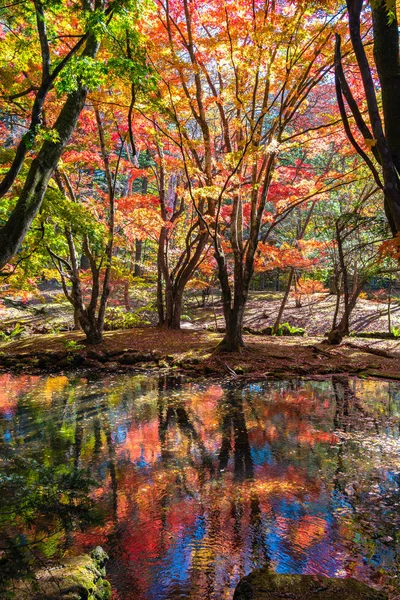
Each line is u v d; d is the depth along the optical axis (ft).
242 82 46.24
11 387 41.83
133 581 13.42
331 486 19.61
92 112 52.21
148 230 65.92
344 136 49.60
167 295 68.28
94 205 60.70
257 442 25.53
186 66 41.37
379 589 12.66
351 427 27.99
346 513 17.22
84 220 37.83
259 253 61.93
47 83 22.49
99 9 24.12
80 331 67.97
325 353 51.93
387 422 28.86
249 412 31.86
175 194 75.15
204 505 18.16
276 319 77.25
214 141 65.57
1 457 11.68
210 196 46.65
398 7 25.71
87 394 38.47
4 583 9.83
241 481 20.36
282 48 43.14
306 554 14.64
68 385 42.47
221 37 41.24
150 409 33.14
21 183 41.29
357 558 14.33
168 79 47.91
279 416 30.73
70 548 14.94
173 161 52.47
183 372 47.21
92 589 11.60
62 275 60.03
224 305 52.03
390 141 10.43
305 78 43.57
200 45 42.39
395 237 11.16
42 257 54.03
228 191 47.55
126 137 51.49
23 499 10.43
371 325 74.84
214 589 13.01
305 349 54.54
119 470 21.81
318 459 22.76
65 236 52.80
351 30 9.77
